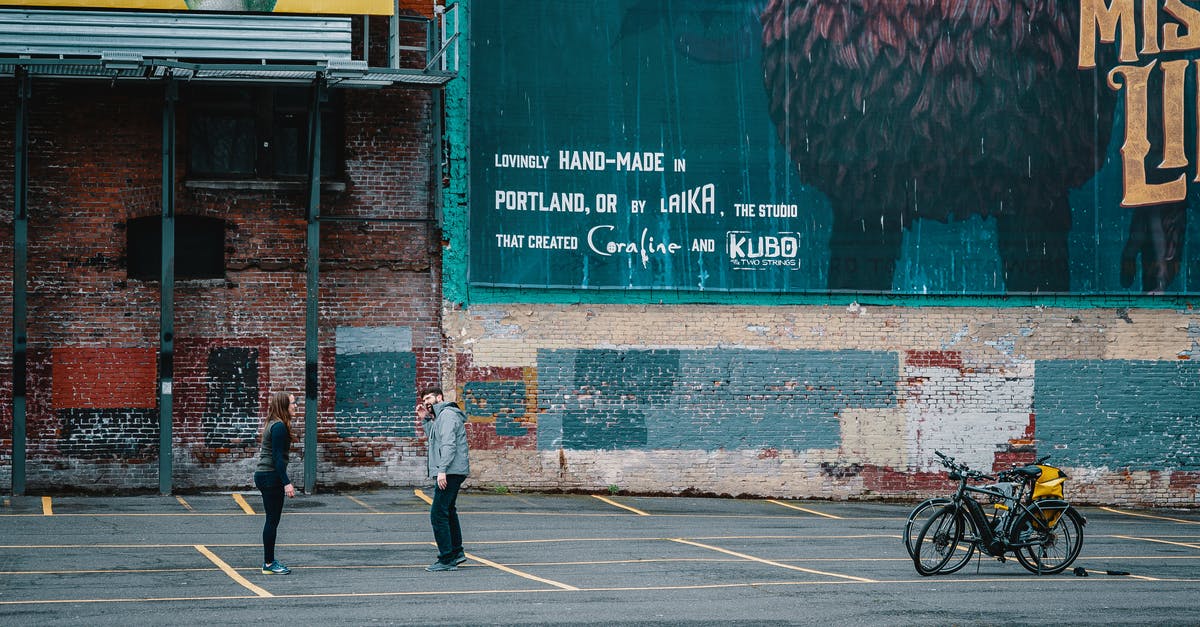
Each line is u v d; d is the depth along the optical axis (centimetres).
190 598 1062
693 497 2028
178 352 1927
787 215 2066
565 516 1762
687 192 2042
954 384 2102
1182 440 2152
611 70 2028
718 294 2050
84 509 1731
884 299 2091
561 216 2009
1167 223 2161
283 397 1228
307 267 1925
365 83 1891
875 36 2100
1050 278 2127
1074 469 2127
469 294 1989
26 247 1838
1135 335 2150
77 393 1898
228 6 1795
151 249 1933
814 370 2070
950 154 2109
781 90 2070
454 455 1248
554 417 2006
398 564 1288
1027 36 2138
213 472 1933
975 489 1290
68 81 1894
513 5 2008
